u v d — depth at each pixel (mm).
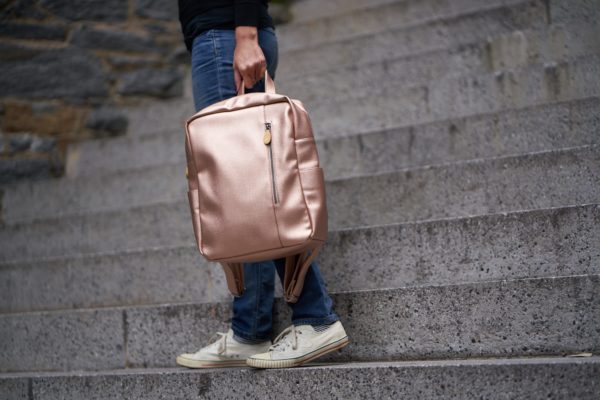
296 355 2107
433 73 4027
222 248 1984
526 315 2100
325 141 3391
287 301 2166
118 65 4875
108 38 4852
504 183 2699
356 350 2283
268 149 1988
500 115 3068
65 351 2719
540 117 2994
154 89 4988
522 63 3803
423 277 2457
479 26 4305
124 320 2633
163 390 2219
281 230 1946
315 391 2037
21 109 4457
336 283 2570
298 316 2162
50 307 3062
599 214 2254
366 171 3297
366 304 2291
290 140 1993
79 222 3475
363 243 2553
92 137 4695
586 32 3689
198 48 2262
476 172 2746
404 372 1948
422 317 2219
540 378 1803
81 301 3012
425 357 2201
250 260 2018
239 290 2227
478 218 2402
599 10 3695
